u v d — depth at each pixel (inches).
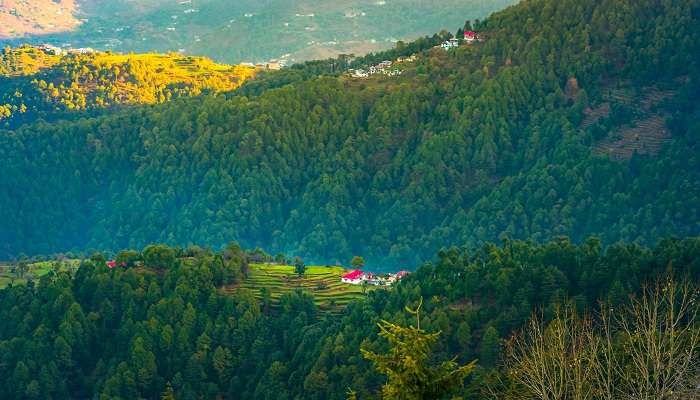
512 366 6889.8
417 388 4498.0
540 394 5954.7
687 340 6628.9
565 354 6451.8
